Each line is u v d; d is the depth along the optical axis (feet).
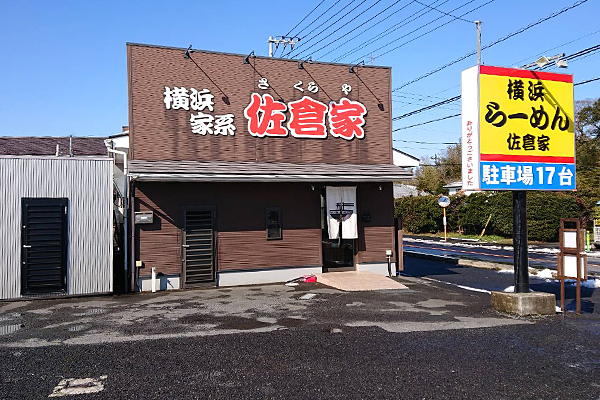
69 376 17.60
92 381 17.13
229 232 39.70
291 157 42.34
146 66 37.99
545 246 80.38
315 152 43.29
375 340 22.66
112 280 35.09
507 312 29.37
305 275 41.88
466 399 16.12
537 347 22.06
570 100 31.78
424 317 27.94
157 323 25.84
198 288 38.32
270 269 40.93
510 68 30.12
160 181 37.04
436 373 18.43
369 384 17.19
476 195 104.12
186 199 38.37
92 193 34.68
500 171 29.55
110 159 35.19
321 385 17.03
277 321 26.45
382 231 45.27
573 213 89.56
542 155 30.73
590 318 28.25
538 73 30.86
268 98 41.63
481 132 29.17
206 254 38.81
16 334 23.43
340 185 43.14
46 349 20.80
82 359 19.49
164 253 37.55
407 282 42.34
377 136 45.73
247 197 40.47
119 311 29.14
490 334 24.21
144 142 37.63
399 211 127.85
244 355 20.16
